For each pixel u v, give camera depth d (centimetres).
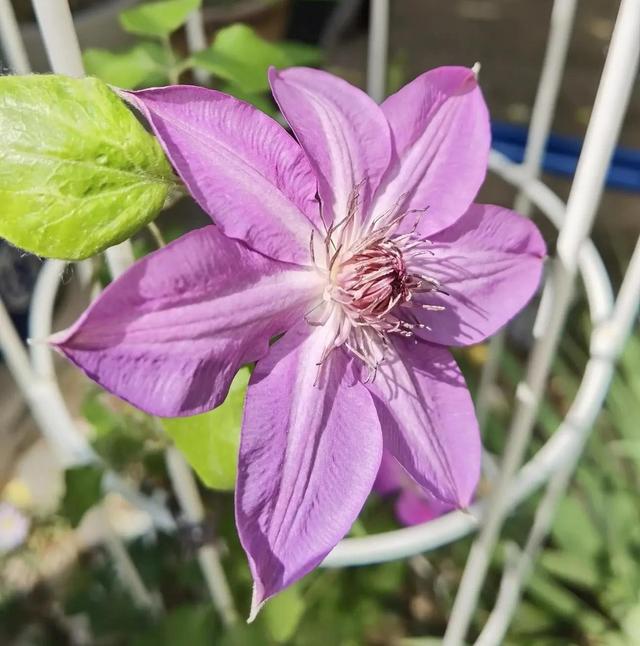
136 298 13
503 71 92
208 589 39
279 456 16
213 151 15
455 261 19
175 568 43
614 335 26
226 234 15
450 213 19
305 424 16
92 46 44
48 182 14
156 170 15
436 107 19
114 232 15
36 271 49
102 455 28
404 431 18
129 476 34
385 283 17
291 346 17
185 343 14
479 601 44
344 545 25
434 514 33
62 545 48
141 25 24
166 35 25
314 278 17
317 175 17
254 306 16
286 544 15
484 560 28
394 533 26
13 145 14
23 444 53
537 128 28
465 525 26
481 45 97
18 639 45
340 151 18
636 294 24
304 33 71
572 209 19
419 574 46
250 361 16
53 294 28
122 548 39
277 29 52
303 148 17
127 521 48
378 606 40
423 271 19
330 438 17
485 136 18
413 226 19
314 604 38
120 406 28
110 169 15
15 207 14
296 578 15
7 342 26
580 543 45
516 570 36
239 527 14
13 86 14
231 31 25
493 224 19
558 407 55
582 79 90
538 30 100
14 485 50
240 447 15
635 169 42
